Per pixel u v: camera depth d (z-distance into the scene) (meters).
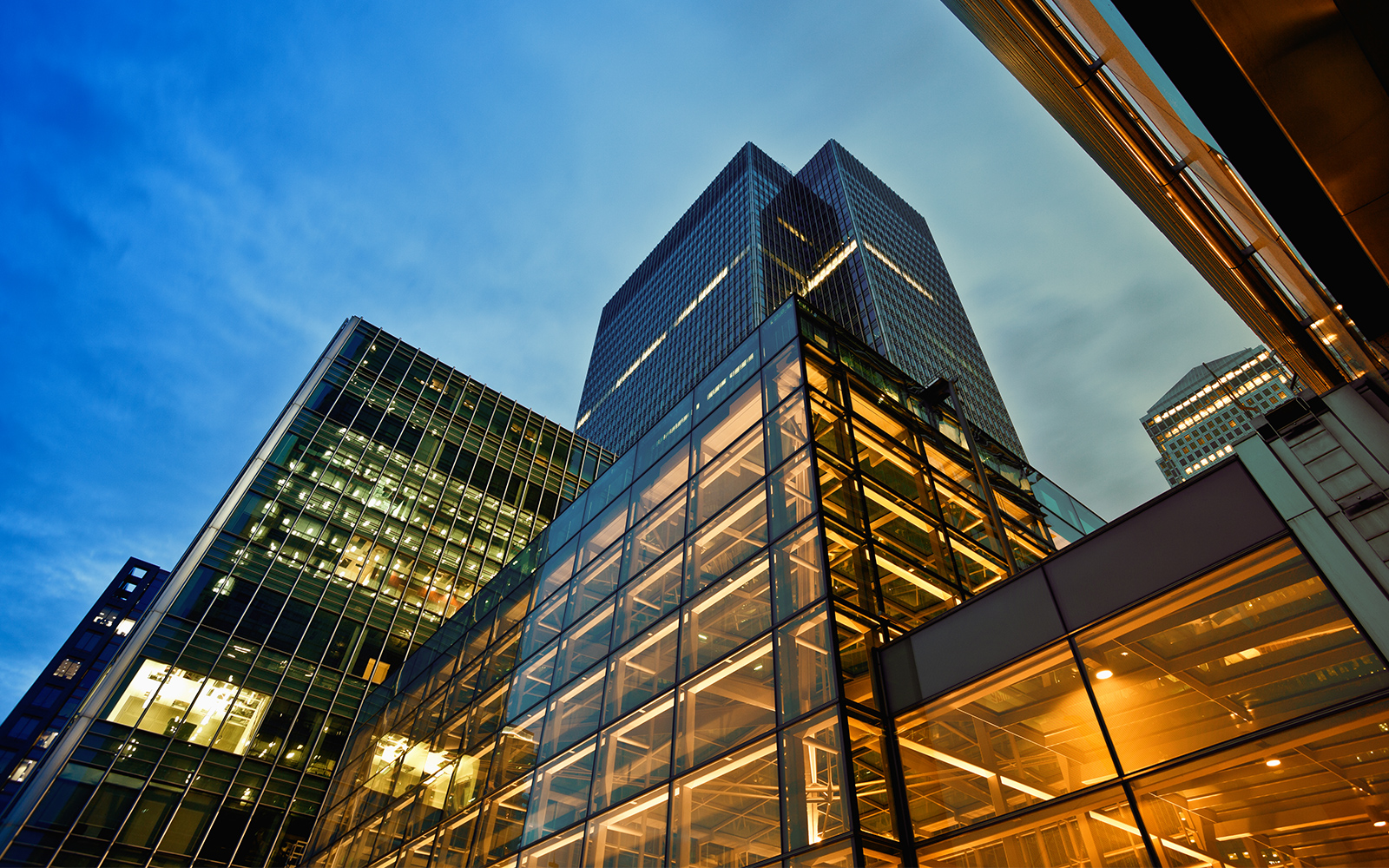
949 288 165.00
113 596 120.62
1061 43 13.98
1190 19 9.92
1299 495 11.88
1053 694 13.63
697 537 22.36
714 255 151.12
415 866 26.20
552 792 21.59
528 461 80.00
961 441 26.34
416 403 76.19
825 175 167.75
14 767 94.38
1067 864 12.36
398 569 61.44
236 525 55.84
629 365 161.75
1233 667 12.08
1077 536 27.08
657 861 16.44
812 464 19.72
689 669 19.31
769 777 15.36
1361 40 9.32
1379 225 11.58
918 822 13.92
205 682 46.97
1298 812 14.36
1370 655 10.38
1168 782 11.54
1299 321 19.28
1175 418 196.38
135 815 40.06
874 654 16.70
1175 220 17.80
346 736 49.62
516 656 29.64
